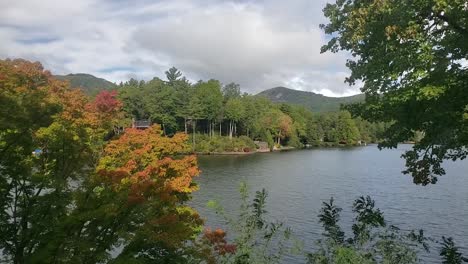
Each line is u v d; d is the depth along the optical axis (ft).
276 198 135.64
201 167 228.02
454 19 33.17
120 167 51.85
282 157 300.81
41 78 63.77
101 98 129.90
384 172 205.87
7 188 30.96
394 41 35.29
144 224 31.17
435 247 77.97
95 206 31.60
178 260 31.71
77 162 35.35
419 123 37.04
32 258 29.58
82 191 33.04
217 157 298.35
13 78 34.55
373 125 522.47
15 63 60.39
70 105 61.98
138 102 333.01
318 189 153.79
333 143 469.57
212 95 363.76
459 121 34.58
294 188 156.25
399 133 40.14
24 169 30.99
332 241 26.78
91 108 79.46
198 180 174.60
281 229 63.98
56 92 66.18
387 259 25.22
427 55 32.81
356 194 142.20
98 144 57.93
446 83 33.47
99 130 55.83
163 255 32.07
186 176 52.95
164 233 30.45
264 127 405.80
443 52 33.81
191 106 345.10
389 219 105.70
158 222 30.58
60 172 33.99
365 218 28.30
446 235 91.20
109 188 32.40
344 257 23.72
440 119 34.40
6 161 30.45
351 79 41.93
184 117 349.20
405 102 36.35
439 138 33.60
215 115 365.61
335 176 190.90
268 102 501.56
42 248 30.71
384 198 133.18
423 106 36.09
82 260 29.86
